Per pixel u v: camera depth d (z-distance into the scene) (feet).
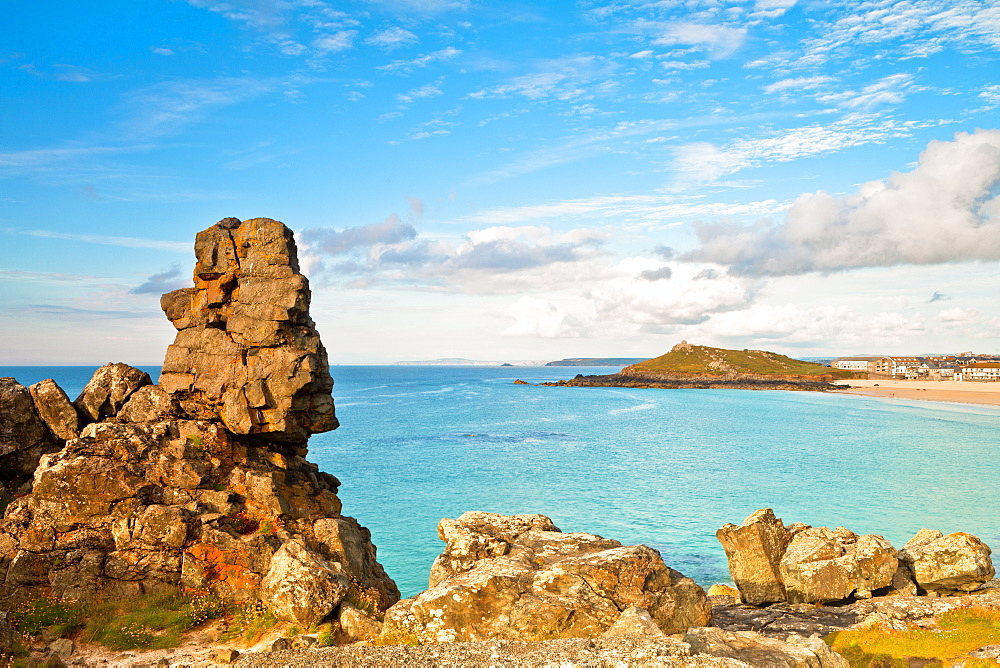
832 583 83.87
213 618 60.13
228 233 77.92
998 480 219.00
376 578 77.30
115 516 64.80
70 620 57.11
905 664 57.26
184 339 77.71
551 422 426.10
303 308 75.92
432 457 263.49
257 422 73.46
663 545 140.67
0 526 62.95
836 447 308.60
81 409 78.18
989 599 74.18
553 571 55.06
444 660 43.70
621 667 41.88
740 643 46.75
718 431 382.01
